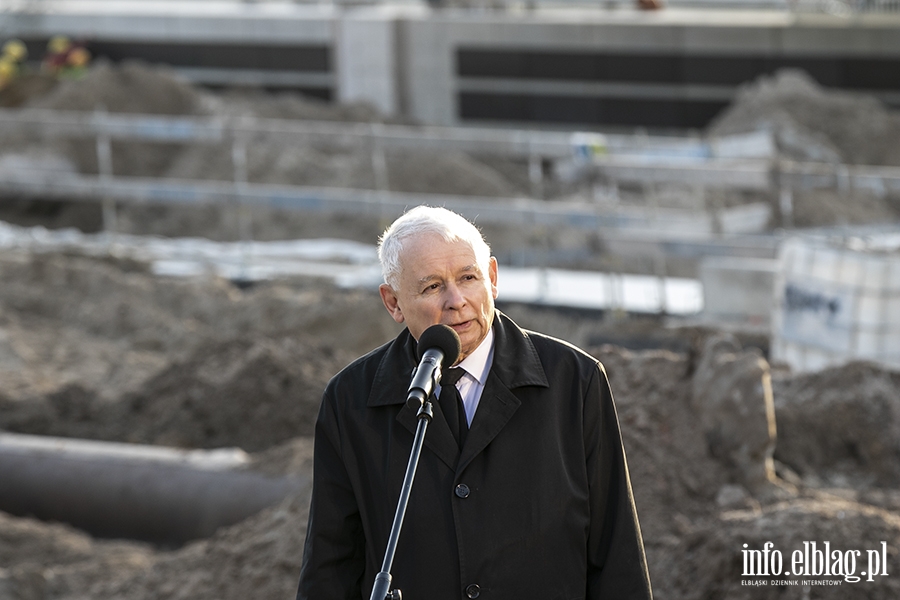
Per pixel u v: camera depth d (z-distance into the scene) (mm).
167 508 18062
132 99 54750
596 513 6945
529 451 6805
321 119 57281
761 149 40188
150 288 33688
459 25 63812
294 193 35375
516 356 6992
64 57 63875
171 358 29688
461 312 6699
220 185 47656
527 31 62406
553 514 6750
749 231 35688
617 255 30484
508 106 63875
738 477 13719
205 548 14031
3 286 34031
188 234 45812
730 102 59531
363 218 44125
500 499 6746
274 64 68938
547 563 6754
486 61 63750
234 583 13117
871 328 21219
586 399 6965
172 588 13469
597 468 6945
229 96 63938
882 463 16219
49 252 37938
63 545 17266
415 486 6816
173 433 22000
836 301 21625
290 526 13641
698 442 13938
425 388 6238
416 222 6781
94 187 38344
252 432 21938
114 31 71812
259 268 37031
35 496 18906
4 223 45219
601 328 29047
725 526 11305
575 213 31734
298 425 22016
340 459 7098
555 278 34750
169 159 51781
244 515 17531
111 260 37188
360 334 29609
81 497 18531
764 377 13805
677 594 10938
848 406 16734
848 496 14430
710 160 34531
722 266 28578
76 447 19516
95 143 50594
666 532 12844
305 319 29812
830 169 29234
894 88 56594
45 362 28859
